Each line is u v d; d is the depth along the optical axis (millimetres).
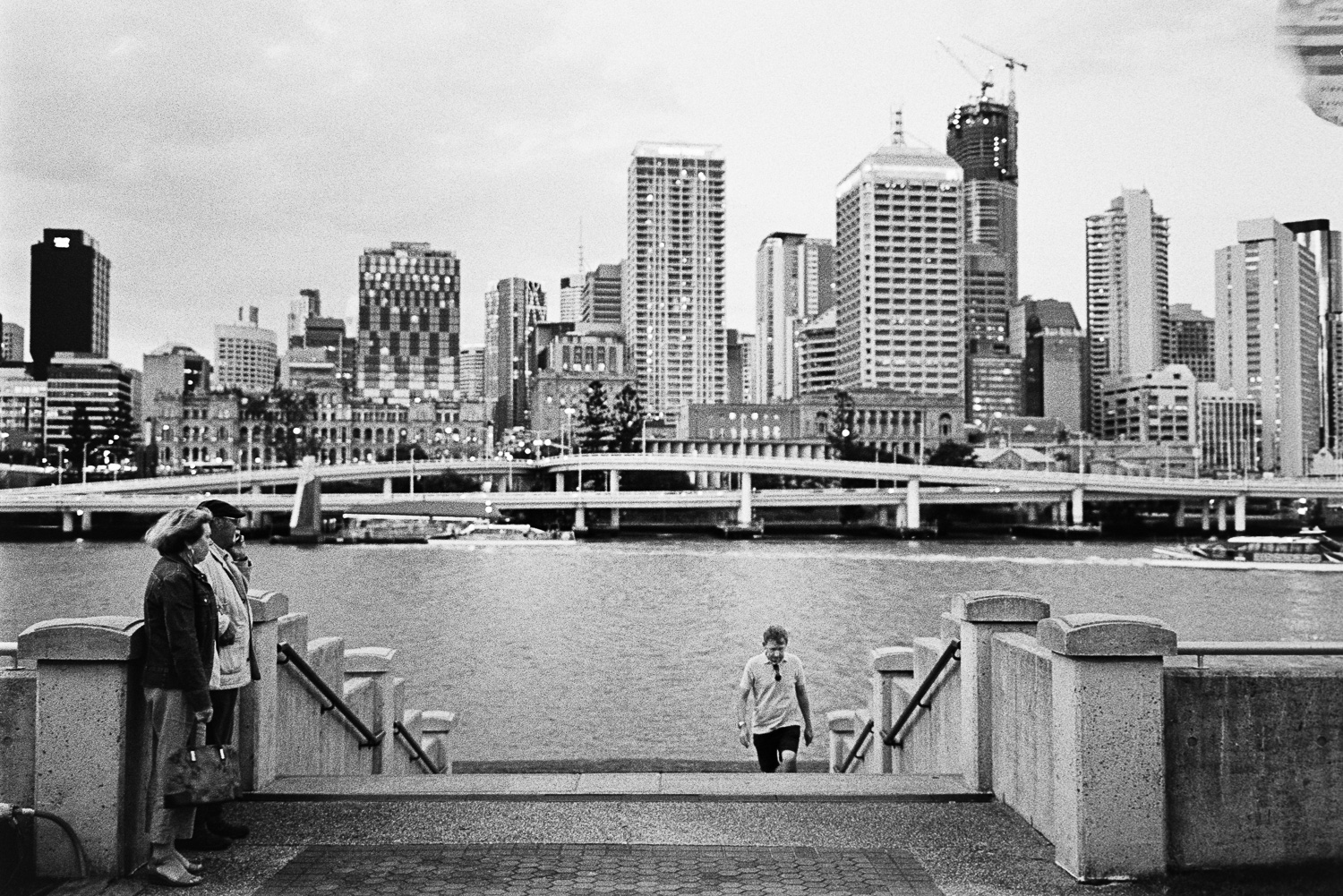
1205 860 8641
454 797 10641
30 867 8406
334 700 12727
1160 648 8391
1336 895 8102
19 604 69688
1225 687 8719
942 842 9352
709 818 10062
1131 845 8367
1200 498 172875
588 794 10688
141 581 84750
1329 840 8688
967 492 163250
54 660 8422
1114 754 8391
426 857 8977
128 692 8555
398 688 16156
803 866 8758
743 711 14688
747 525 157375
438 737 18859
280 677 11469
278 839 9438
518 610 65375
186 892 8164
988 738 10828
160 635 8266
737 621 60094
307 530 138000
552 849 9172
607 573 91438
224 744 9055
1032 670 9734
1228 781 8680
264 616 10891
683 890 8227
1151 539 157625
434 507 149125
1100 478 160375
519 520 178500
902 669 15172
